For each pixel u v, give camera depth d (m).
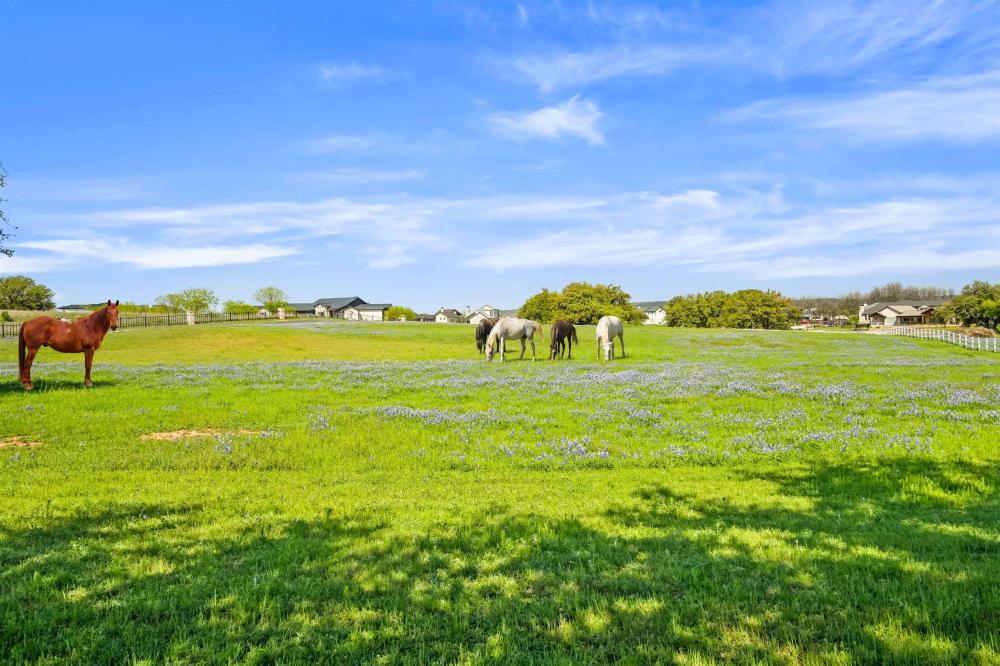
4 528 8.29
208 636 5.28
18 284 121.00
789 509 9.70
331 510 9.59
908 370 29.27
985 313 110.00
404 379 27.84
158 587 6.29
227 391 23.73
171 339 58.59
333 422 18.12
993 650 4.81
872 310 172.38
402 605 5.93
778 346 62.81
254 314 127.50
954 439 14.84
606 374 29.86
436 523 8.72
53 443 15.48
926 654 4.78
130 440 15.82
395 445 15.59
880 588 6.09
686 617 5.61
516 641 5.24
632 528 8.47
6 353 46.84
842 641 5.07
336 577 6.62
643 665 4.82
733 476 12.52
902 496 10.48
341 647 5.08
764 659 4.80
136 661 4.86
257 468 13.59
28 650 5.02
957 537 7.90
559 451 14.97
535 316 142.62
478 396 22.97
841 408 19.78
